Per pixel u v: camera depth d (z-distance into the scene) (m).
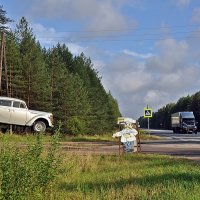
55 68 54.19
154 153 20.55
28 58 49.56
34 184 7.70
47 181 8.24
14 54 48.31
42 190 8.27
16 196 7.00
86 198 8.49
